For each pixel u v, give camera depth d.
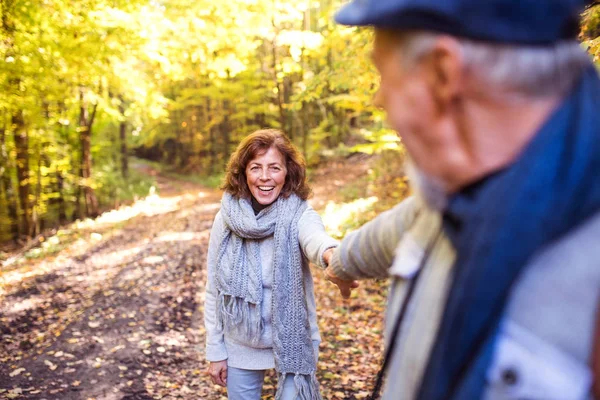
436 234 0.67
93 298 6.36
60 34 8.56
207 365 4.40
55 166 14.34
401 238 0.87
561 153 0.50
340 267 1.12
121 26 8.45
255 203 2.14
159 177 31.36
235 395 2.15
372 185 11.05
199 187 25.88
